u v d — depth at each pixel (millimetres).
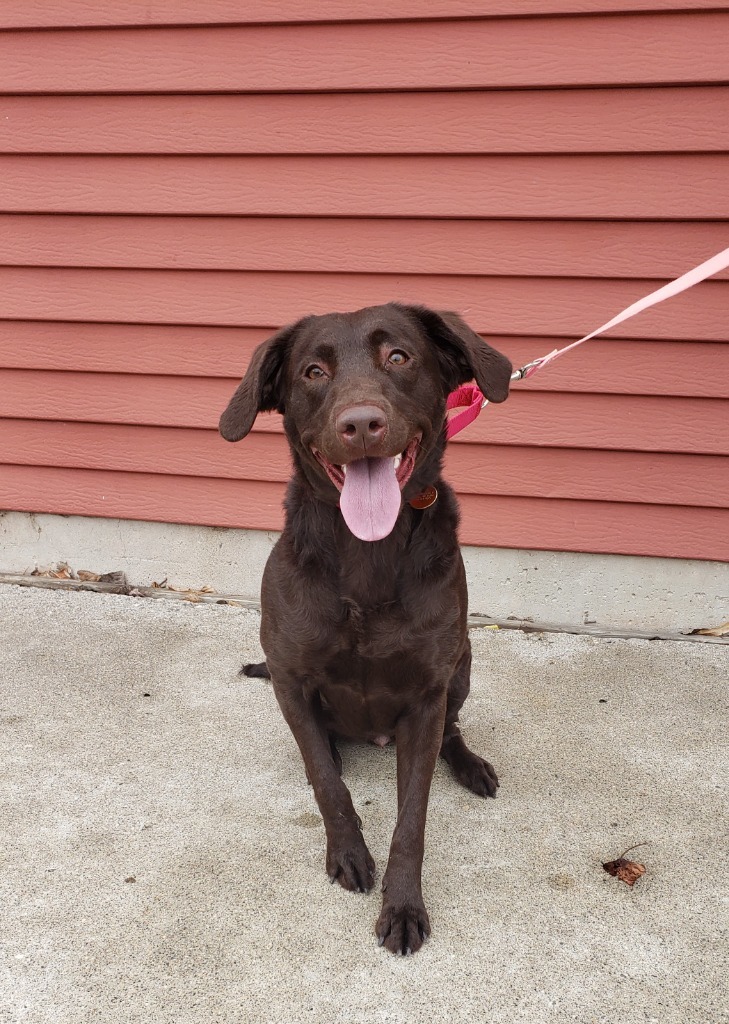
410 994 742
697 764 1077
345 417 782
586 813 986
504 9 1240
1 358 1505
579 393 1370
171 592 1562
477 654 1369
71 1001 731
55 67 1360
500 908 842
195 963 773
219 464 1492
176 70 1336
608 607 1456
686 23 1213
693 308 1307
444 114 1294
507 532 1445
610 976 760
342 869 872
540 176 1297
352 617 911
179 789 1024
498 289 1354
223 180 1370
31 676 1277
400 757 959
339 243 1370
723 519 1384
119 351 1471
